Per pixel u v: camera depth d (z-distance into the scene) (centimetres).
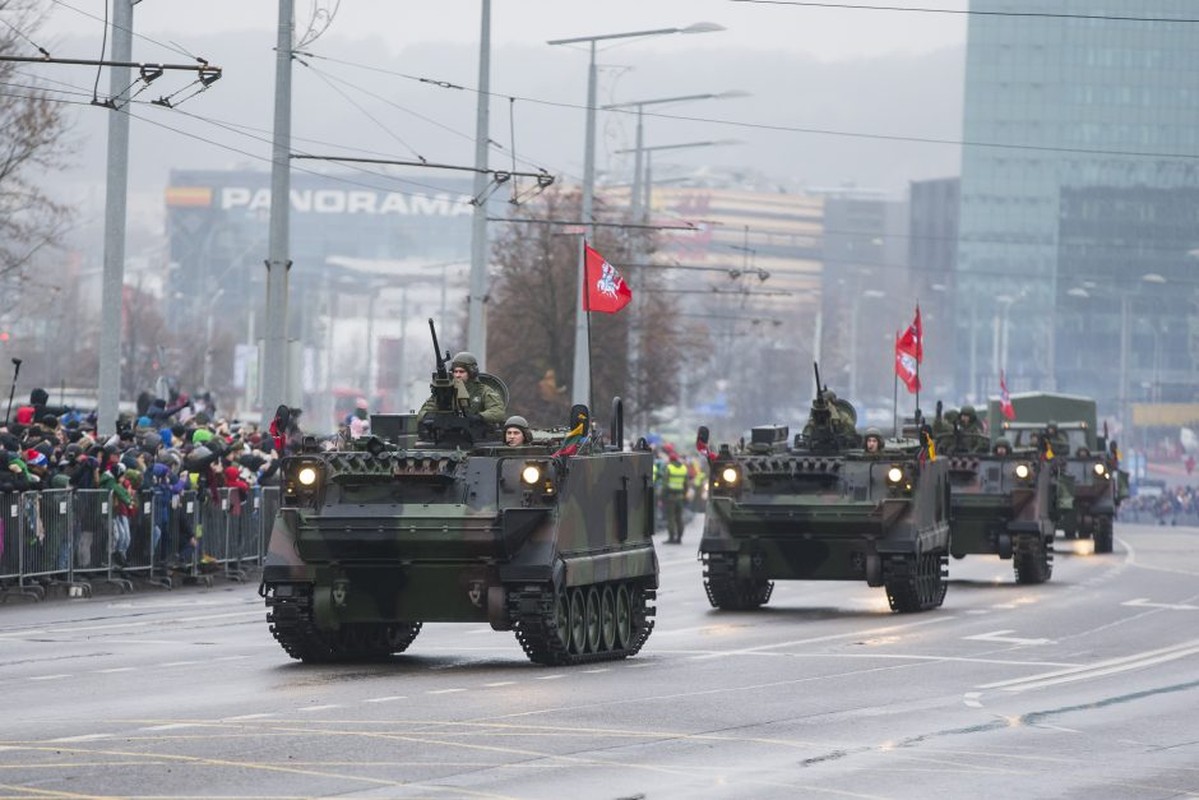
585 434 6556
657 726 4844
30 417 10206
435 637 7594
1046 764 4409
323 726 4703
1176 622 8512
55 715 4891
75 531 9206
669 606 9550
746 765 4250
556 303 18912
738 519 9088
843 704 5425
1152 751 4662
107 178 10862
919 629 8131
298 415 11606
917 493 9050
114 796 3656
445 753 4281
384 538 6259
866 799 3878
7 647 6825
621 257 19438
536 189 13812
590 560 6581
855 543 9038
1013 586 11119
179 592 9681
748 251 19212
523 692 5556
